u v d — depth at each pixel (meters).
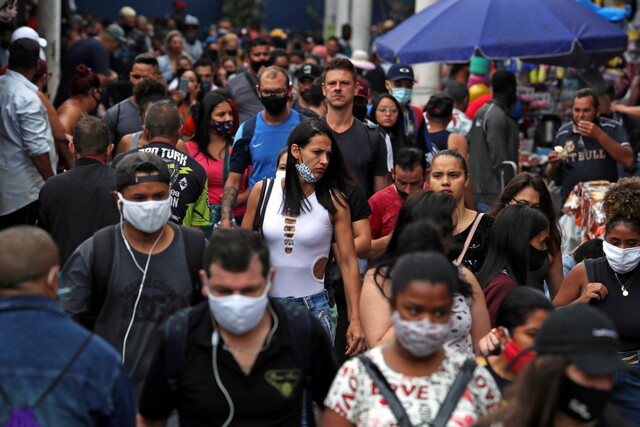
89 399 6.16
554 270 11.22
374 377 6.17
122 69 29.78
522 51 19.55
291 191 9.81
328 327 9.96
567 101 23.67
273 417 6.61
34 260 6.23
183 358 6.57
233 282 6.34
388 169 13.86
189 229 8.57
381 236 12.47
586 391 5.36
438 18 20.67
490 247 9.38
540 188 11.20
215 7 65.75
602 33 19.83
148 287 8.28
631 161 17.36
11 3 20.17
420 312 5.91
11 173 14.69
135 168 8.11
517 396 5.48
